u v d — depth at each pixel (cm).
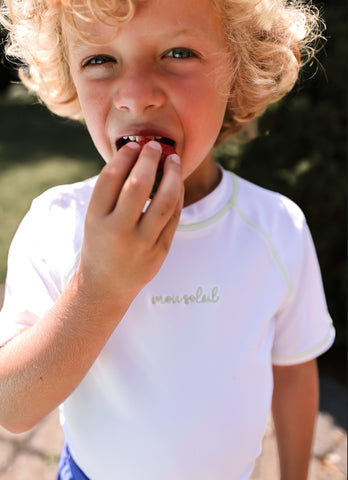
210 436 50
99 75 44
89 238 39
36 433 107
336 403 113
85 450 51
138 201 38
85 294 40
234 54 49
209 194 52
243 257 51
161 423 49
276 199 56
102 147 46
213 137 47
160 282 49
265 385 53
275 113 115
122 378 49
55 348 41
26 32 52
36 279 49
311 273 56
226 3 46
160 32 42
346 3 117
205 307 50
